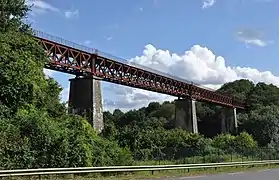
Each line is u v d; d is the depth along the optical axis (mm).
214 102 121562
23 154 27797
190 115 104125
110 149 36031
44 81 38000
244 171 39281
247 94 174125
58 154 29594
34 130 29641
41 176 25156
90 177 27578
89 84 67250
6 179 23016
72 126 35094
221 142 89812
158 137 76188
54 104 39531
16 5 41750
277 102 163375
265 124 112375
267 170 41344
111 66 77000
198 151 58469
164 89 97125
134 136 71875
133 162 37688
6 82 32688
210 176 30438
